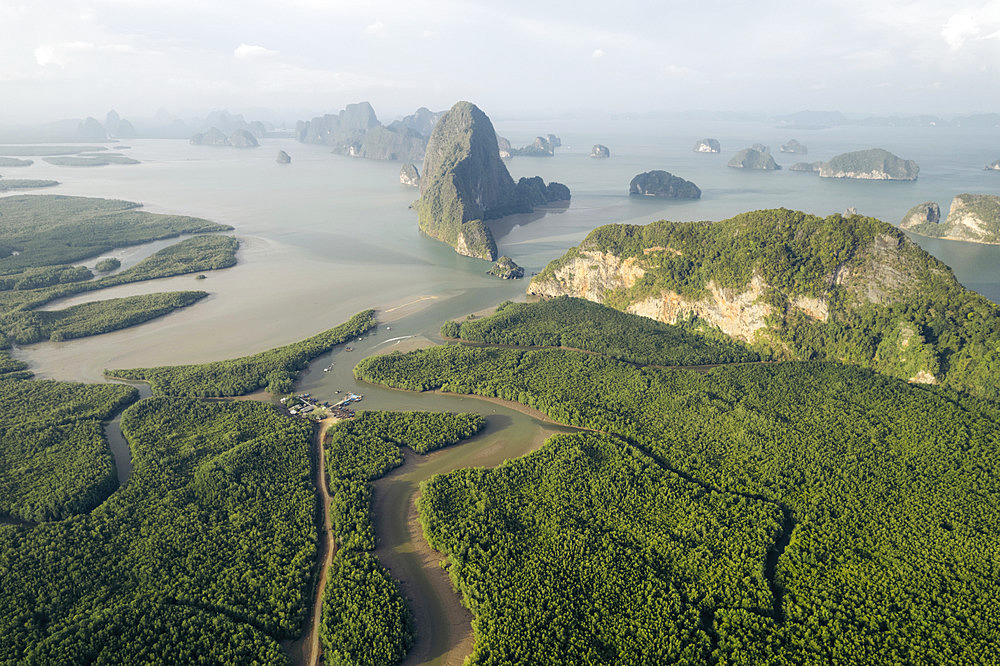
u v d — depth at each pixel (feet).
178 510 484.74
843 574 408.46
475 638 377.91
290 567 428.97
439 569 442.09
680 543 440.86
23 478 522.88
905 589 393.29
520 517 476.54
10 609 389.39
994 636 355.77
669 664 350.02
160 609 387.14
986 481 494.18
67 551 438.40
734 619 376.27
